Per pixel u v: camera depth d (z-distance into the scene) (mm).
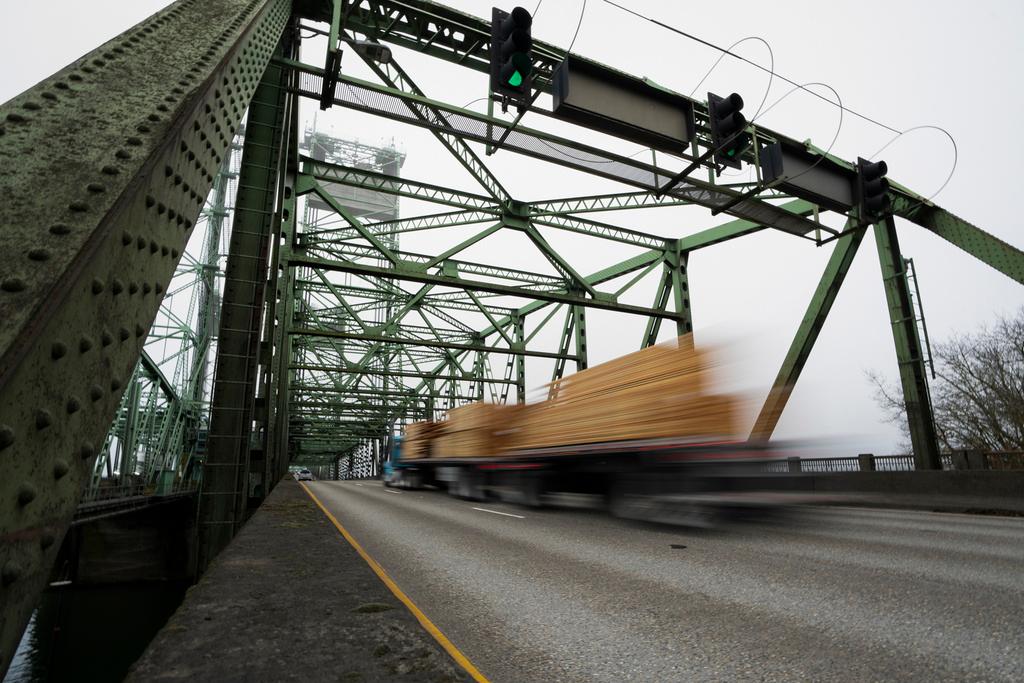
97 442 1616
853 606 4473
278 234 15828
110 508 27562
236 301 11219
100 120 2092
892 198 16250
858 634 3799
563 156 13336
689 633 3910
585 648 3666
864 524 9953
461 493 20078
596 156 13820
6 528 1188
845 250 16656
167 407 47656
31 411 1291
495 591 5273
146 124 2152
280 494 14195
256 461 14312
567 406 13344
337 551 5355
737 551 7145
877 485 13727
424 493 24562
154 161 1956
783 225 16531
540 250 22906
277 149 12203
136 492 33250
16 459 1231
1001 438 24453
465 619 4375
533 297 22391
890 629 3889
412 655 2500
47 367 1362
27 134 1888
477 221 22422
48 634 27531
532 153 13047
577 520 11383
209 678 2184
